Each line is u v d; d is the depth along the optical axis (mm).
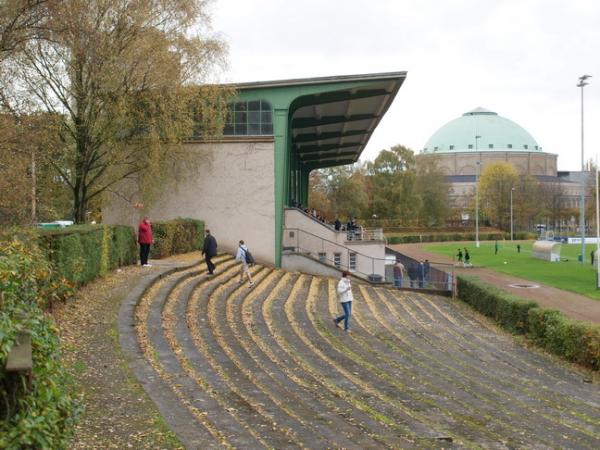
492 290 26234
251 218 34250
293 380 13047
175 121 28719
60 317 14391
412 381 14086
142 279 20953
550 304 28266
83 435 7816
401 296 31281
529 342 20438
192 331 16141
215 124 31594
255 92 33781
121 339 13211
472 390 13617
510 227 111438
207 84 30016
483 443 9805
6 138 20109
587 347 16609
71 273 16500
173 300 19516
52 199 28594
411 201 96688
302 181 69062
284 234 37469
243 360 14250
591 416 12023
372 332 20875
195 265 27000
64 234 16266
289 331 19094
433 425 10695
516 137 185625
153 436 7883
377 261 38250
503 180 113938
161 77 26828
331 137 50562
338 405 11375
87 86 25953
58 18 20281
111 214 33406
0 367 4973
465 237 101500
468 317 26266
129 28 25969
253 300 23625
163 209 34281
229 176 34125
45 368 5703
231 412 9742
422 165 109625
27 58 23328
